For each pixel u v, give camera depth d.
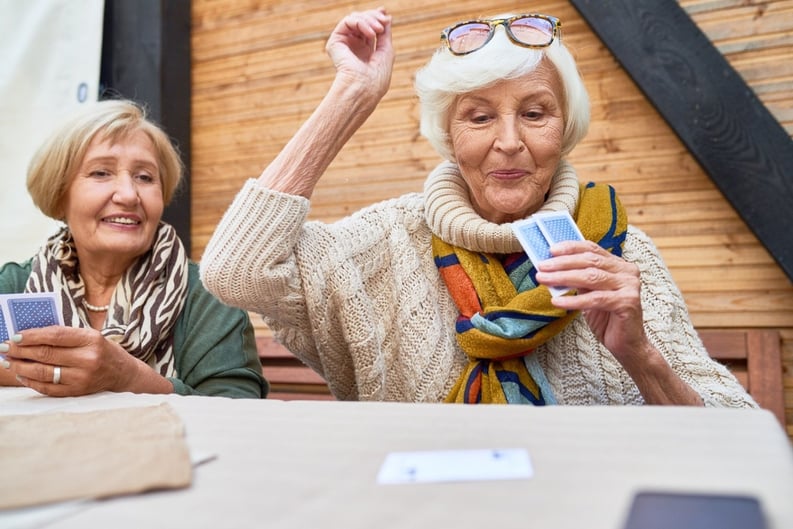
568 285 1.19
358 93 1.47
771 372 2.05
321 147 1.44
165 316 1.73
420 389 1.53
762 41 2.14
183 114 2.94
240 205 1.40
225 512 0.61
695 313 2.21
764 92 2.14
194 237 3.01
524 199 1.54
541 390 1.49
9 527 0.59
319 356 1.59
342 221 1.65
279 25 2.85
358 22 1.50
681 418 0.83
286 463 0.73
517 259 1.58
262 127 2.88
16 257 3.02
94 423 0.90
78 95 2.92
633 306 1.21
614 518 0.56
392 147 2.63
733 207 2.07
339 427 0.85
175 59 2.92
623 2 2.17
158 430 0.85
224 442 0.81
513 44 1.49
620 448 0.73
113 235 1.73
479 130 1.53
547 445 0.75
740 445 0.72
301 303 1.47
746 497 0.56
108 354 1.28
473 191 1.59
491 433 0.80
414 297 1.59
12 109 2.98
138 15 2.90
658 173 2.26
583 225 1.58
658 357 1.29
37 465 0.73
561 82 1.55
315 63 2.78
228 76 2.94
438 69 1.55
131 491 0.65
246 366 1.77
